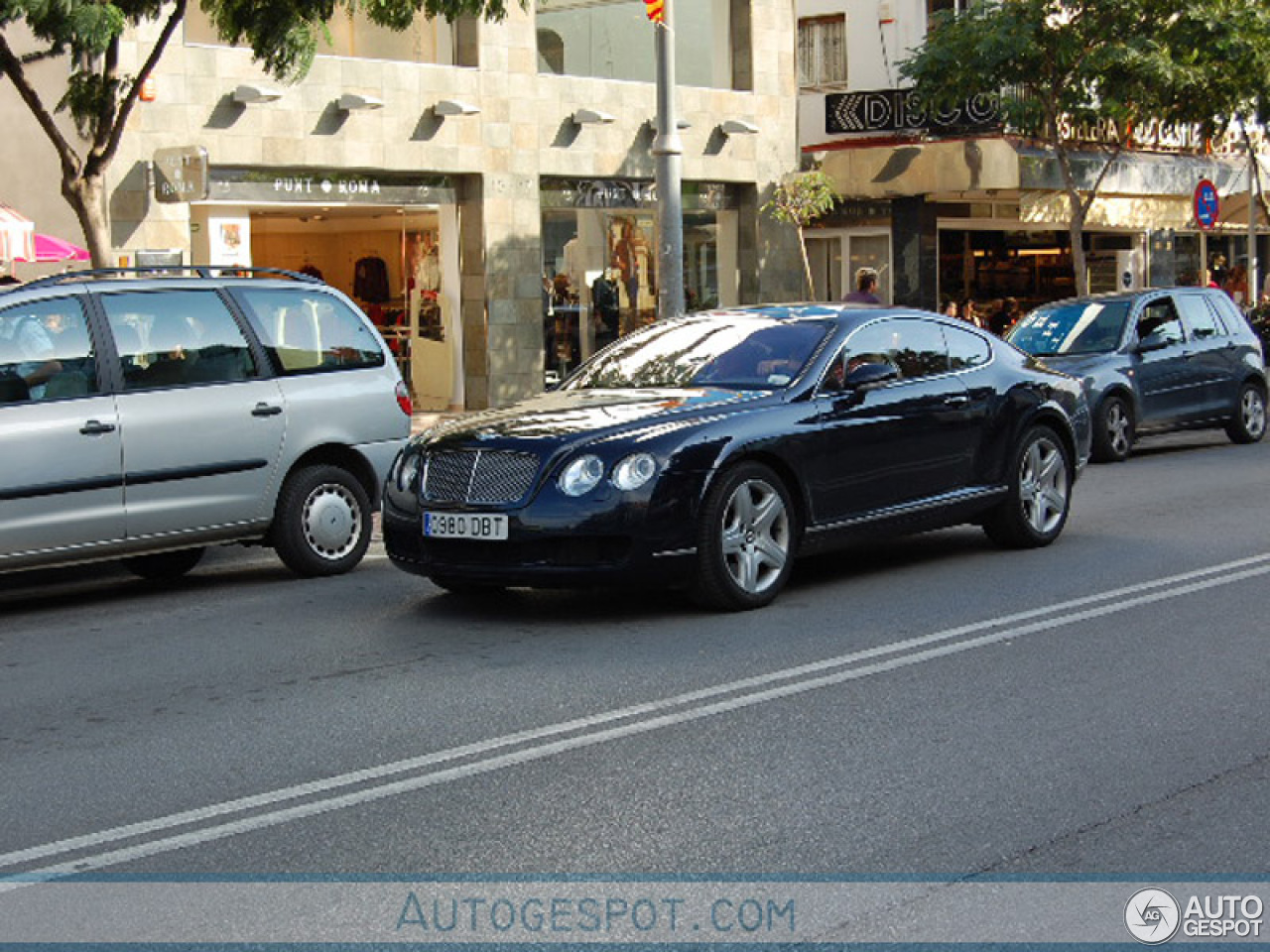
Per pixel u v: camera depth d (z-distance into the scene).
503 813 6.68
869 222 36.91
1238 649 9.47
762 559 10.92
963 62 31.77
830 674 8.97
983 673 8.96
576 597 11.62
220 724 8.27
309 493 12.98
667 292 21.91
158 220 24.44
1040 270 39.34
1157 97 32.09
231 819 6.71
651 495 10.28
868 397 11.74
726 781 7.05
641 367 12.11
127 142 24.11
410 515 10.85
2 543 11.27
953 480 12.41
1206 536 13.87
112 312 12.02
